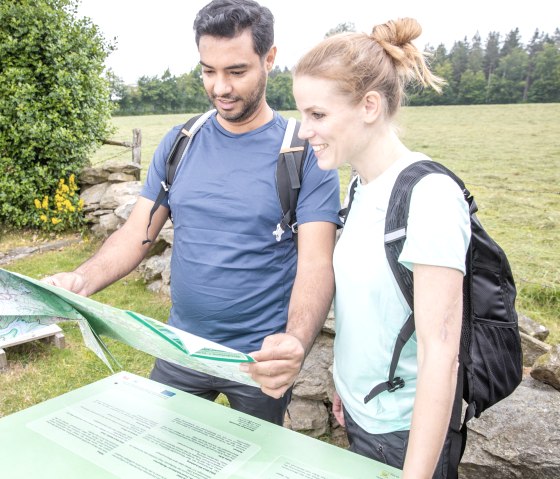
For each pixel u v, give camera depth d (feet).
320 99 3.55
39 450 3.79
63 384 11.95
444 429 2.97
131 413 4.34
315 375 9.59
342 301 4.06
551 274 15.94
